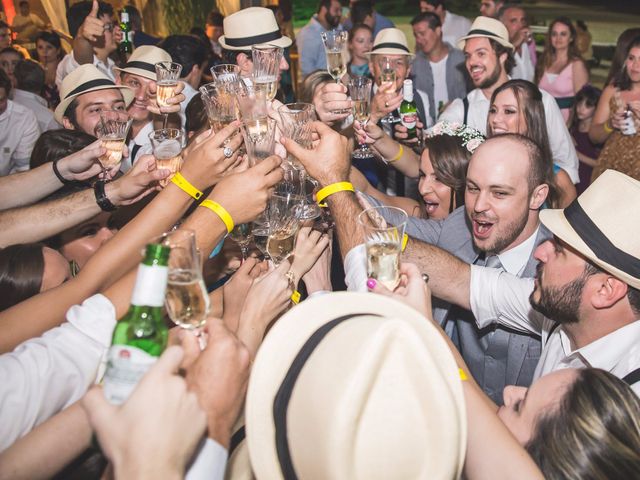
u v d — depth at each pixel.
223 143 1.77
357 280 1.73
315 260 2.03
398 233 1.63
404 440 1.04
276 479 1.20
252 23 3.57
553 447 1.38
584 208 1.91
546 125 4.05
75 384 1.47
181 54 4.48
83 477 1.40
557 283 1.94
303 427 1.08
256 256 2.30
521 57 6.87
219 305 2.05
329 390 1.05
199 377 1.19
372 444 1.02
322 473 1.02
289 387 1.17
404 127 3.89
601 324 1.93
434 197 2.99
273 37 3.61
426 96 5.83
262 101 1.84
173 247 1.30
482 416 1.46
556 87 6.46
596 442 1.33
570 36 6.32
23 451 1.27
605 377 1.43
